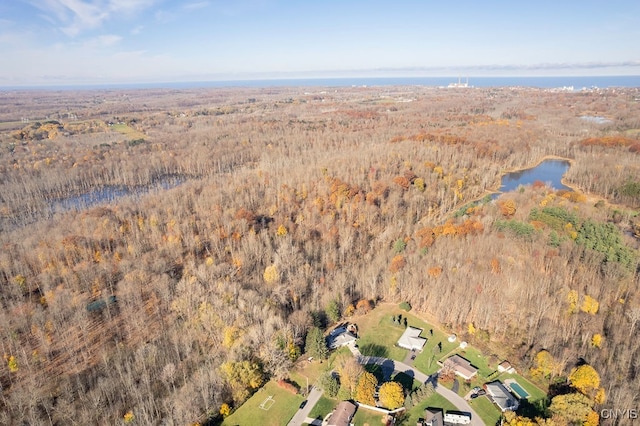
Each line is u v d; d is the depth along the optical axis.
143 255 174.12
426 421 101.44
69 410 105.62
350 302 150.75
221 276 158.00
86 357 125.38
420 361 123.50
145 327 138.12
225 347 124.12
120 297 148.88
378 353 127.31
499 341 129.62
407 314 146.88
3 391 111.88
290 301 149.12
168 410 105.06
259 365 117.44
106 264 165.38
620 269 147.88
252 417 105.56
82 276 157.75
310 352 124.25
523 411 104.62
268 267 158.12
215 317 131.12
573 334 126.88
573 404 98.25
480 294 139.75
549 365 113.62
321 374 117.56
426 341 132.50
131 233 192.88
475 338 132.00
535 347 123.00
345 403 105.81
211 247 183.62
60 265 165.25
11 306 143.12
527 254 163.50
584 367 106.94
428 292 149.00
